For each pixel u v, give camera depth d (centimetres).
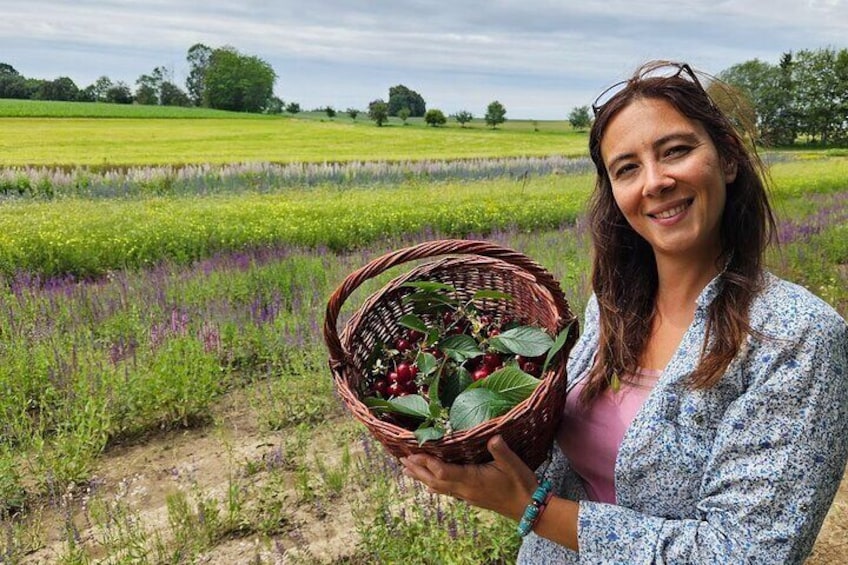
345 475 361
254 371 544
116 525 326
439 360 164
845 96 6838
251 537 325
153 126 5641
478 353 159
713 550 119
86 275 905
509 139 5578
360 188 2011
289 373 502
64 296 660
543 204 1395
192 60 11825
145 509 359
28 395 474
